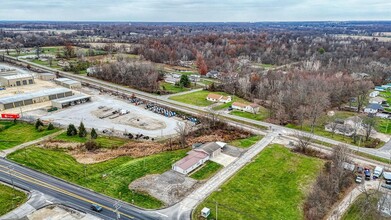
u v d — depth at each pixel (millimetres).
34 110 110000
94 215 54156
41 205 56562
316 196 60469
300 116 103812
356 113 116188
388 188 66250
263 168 73250
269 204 59875
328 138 92062
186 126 98312
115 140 87812
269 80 144875
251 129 98562
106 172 69312
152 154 79000
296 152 82312
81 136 88125
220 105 121938
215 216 55062
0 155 75688
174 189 63188
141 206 57562
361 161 78062
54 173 68188
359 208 59469
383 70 178125
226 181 66938
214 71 185000
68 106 115938
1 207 55500
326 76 154125
